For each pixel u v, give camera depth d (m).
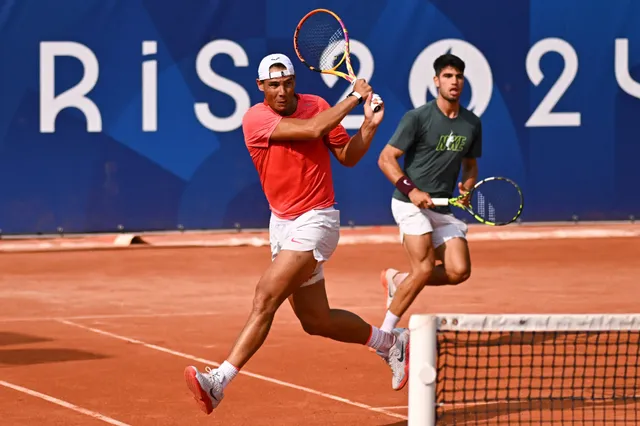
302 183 18.02
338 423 18.52
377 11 47.28
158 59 47.03
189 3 46.94
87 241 46.78
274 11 47.03
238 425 18.42
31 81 46.78
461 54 47.69
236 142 47.62
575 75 48.12
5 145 46.84
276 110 18.05
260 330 17.67
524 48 47.94
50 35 46.69
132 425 18.45
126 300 33.53
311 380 21.83
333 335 19.22
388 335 19.62
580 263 41.31
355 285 36.53
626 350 21.27
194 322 29.28
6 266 41.75
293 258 17.75
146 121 47.31
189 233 47.78
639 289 35.19
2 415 19.11
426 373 13.87
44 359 24.12
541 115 48.16
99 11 46.75
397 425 18.41
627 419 18.14
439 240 23.11
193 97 47.28
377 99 18.17
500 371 21.42
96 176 47.34
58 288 36.22
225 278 38.69
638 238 47.34
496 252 44.34
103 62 46.97
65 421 18.70
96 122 47.16
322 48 20.92
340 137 18.59
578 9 47.94
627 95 48.34
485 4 47.62
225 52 47.12
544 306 31.62
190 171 47.59
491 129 48.00
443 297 33.31
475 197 23.45
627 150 48.53
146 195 47.56
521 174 48.25
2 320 29.67
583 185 48.50
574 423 17.92
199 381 17.03
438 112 22.89
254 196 47.94
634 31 48.19
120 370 22.95
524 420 18.14
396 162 22.59
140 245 46.66
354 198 47.97
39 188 47.16
